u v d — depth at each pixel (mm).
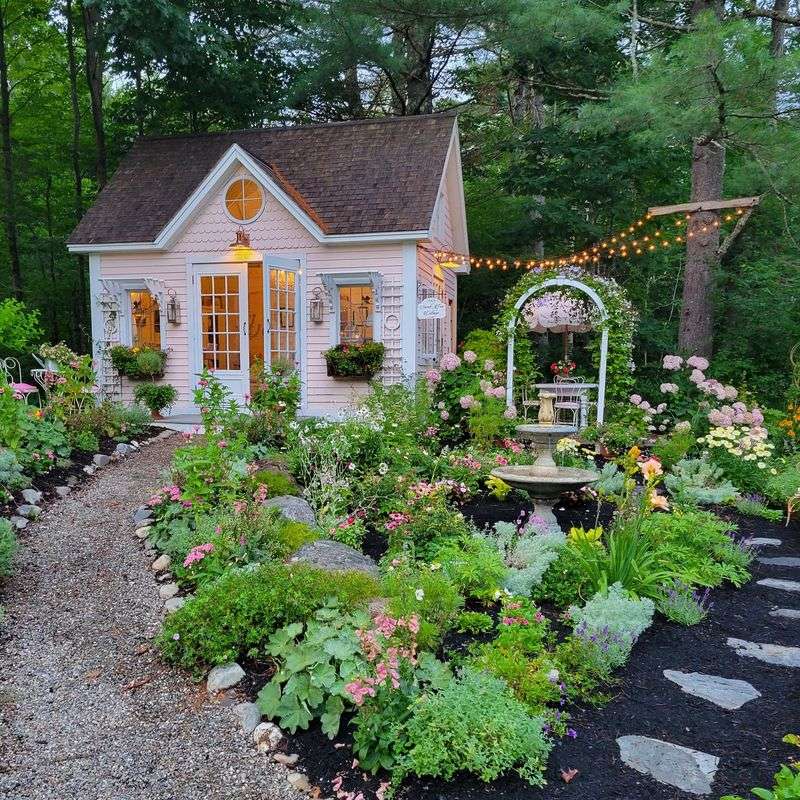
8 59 16297
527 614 3615
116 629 3918
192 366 10922
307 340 10664
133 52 13305
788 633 4051
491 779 2582
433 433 8414
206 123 16859
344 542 4961
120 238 10875
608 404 9727
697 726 3008
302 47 15164
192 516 5121
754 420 7789
